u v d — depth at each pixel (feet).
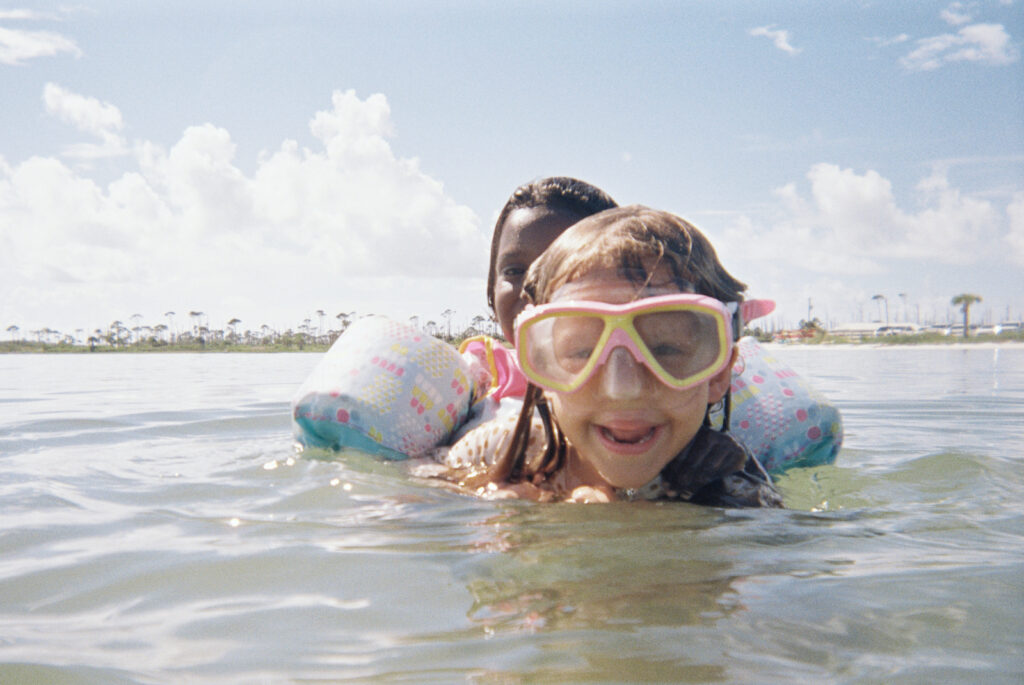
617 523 1.94
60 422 4.78
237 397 7.20
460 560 1.66
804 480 2.71
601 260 1.98
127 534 1.97
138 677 1.18
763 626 1.26
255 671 1.18
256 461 3.01
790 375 3.08
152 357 37.50
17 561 1.75
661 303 1.88
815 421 2.95
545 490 2.33
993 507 2.17
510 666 1.15
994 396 6.73
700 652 1.17
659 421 1.97
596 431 2.01
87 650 1.28
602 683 1.09
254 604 1.46
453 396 3.11
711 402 2.19
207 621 1.38
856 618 1.29
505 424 2.57
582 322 1.94
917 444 3.70
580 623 1.30
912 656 1.15
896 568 1.55
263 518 2.10
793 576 1.51
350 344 3.14
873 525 1.92
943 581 1.46
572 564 1.61
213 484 2.58
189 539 1.90
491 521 2.00
